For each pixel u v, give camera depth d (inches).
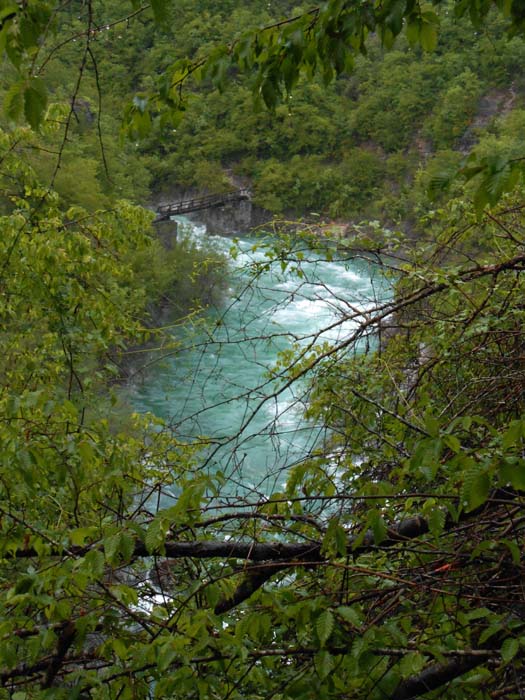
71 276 253.4
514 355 154.4
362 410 155.1
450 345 158.4
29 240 240.2
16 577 112.3
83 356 243.4
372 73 2615.7
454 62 2534.5
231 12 1882.4
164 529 84.4
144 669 86.7
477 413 153.0
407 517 104.3
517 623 81.0
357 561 105.0
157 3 96.0
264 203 1883.6
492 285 166.6
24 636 92.0
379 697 80.7
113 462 134.4
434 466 81.8
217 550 99.9
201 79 113.3
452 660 84.4
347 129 2529.5
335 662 86.7
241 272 171.2
